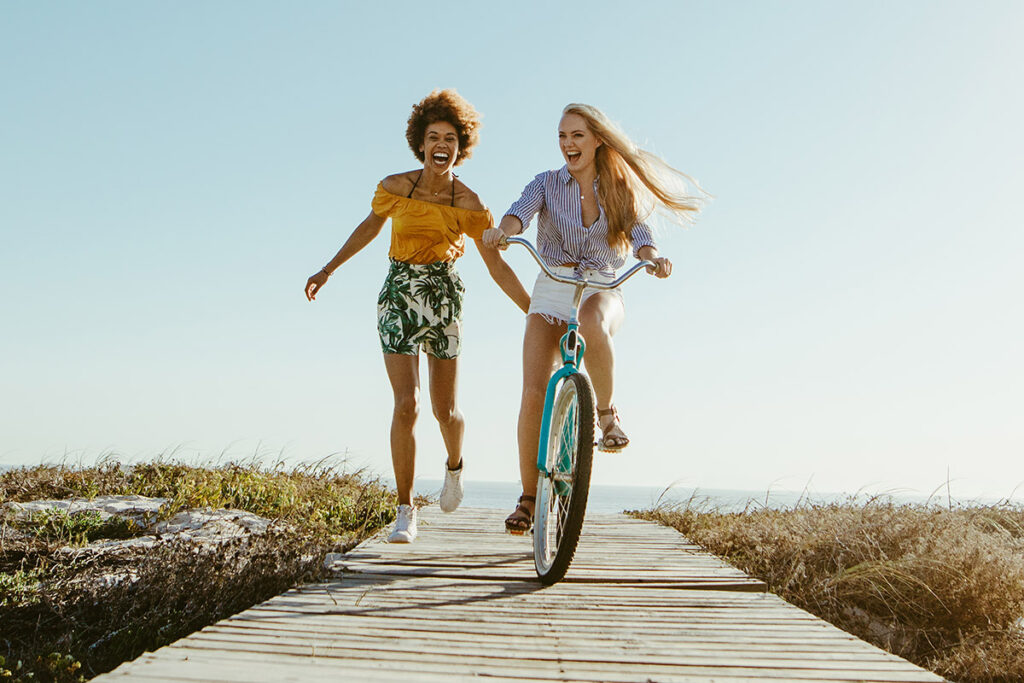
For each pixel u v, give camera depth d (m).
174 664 2.36
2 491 6.76
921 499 7.37
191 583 4.03
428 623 3.02
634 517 7.94
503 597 3.55
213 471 8.23
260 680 2.23
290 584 3.92
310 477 8.64
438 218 4.83
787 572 5.49
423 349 5.02
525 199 4.55
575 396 3.80
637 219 4.56
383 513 6.81
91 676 3.55
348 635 2.79
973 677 4.39
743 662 2.63
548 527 4.00
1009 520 7.42
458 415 5.23
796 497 7.75
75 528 5.71
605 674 2.45
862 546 5.88
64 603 3.98
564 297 4.44
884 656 2.73
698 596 3.71
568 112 4.46
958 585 5.06
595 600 3.54
